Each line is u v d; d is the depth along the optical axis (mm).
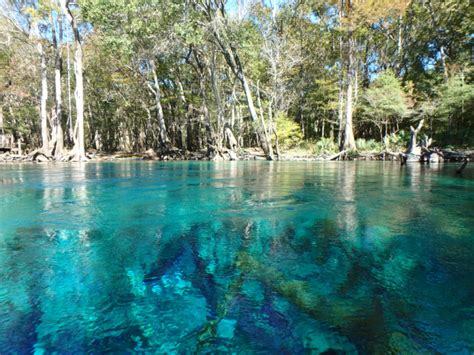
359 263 2172
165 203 4379
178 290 1787
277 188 5859
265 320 1479
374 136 26438
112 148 34844
